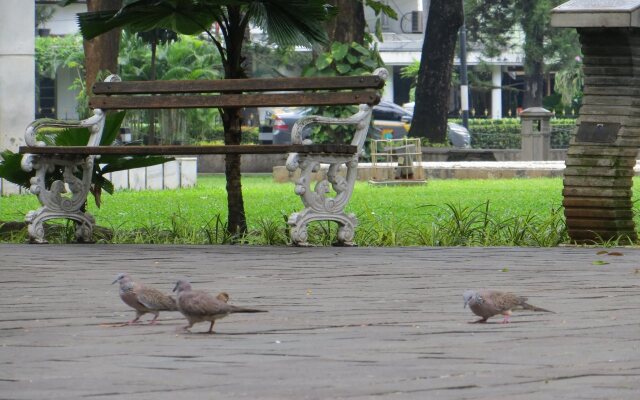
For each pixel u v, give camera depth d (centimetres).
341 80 1077
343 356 484
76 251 1031
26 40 2256
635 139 1094
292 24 1152
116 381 429
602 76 1090
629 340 526
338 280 798
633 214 1110
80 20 1197
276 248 1055
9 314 630
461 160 4144
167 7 1176
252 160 3897
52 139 1237
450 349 501
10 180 1225
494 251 1033
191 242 1217
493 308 578
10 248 1069
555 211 1249
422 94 4362
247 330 563
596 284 767
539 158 4169
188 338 539
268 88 1103
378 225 1238
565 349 500
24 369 458
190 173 2855
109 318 613
